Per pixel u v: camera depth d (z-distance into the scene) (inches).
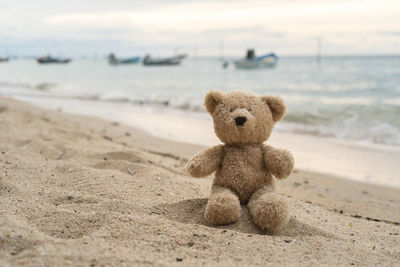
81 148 51.3
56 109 110.1
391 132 82.8
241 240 30.4
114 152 48.9
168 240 29.6
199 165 34.8
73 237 29.6
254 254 29.0
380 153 67.5
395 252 32.5
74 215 31.6
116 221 31.0
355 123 92.6
